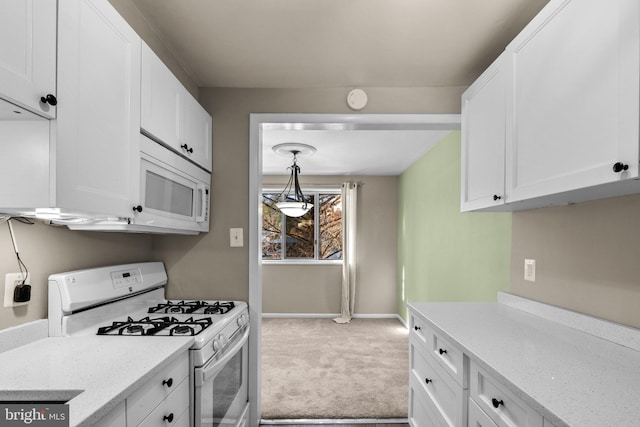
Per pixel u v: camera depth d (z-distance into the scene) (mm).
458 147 3025
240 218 2158
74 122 958
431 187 3736
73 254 1463
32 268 1258
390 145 3645
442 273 3402
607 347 1217
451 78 2096
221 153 2180
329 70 1993
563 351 1179
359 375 2977
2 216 1107
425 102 2199
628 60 876
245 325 1955
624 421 747
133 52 1273
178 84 1669
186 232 1924
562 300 1550
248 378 2105
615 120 918
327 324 4785
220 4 1431
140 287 1780
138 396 979
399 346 3791
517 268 1897
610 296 1302
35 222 1271
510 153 1437
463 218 2906
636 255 1198
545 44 1209
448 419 1426
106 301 1554
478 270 2602
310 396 2586
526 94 1324
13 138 894
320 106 2205
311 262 5238
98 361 1078
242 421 1934
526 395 871
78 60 976
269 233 5391
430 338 1645
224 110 2195
